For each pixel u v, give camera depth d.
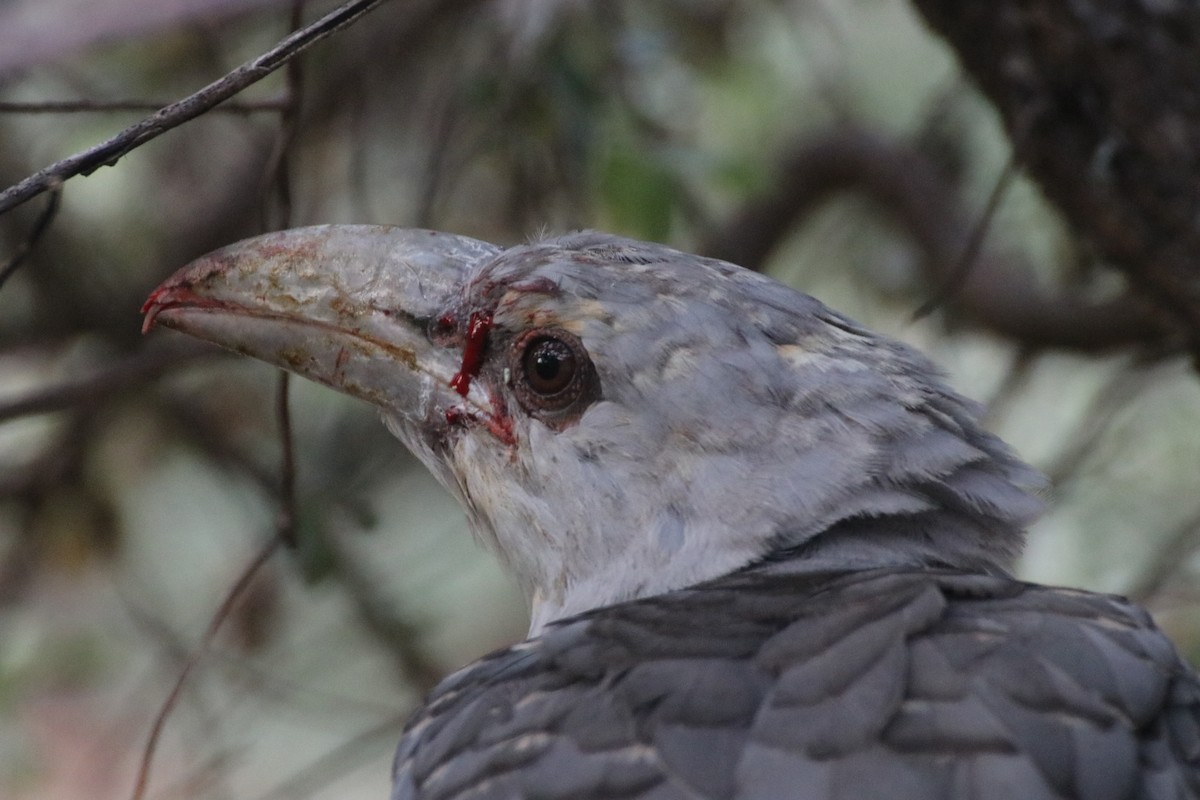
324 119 13.06
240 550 14.96
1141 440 13.79
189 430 14.08
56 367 14.37
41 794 14.28
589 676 6.84
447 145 12.55
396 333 8.79
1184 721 6.86
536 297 8.37
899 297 14.84
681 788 6.21
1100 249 10.56
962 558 8.16
